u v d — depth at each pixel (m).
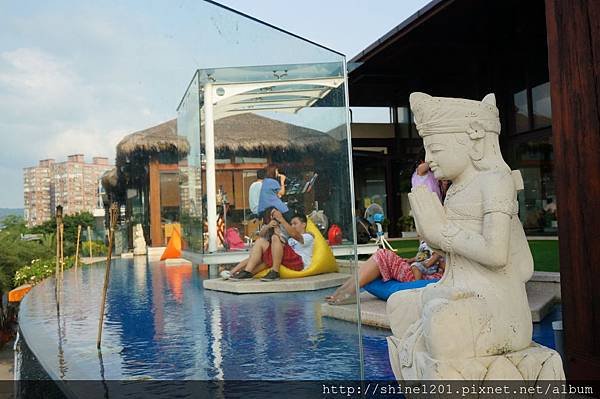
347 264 3.45
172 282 3.26
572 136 2.94
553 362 2.02
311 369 2.54
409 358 2.12
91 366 2.45
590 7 2.82
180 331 2.84
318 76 3.50
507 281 2.10
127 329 2.87
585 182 2.86
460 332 1.95
